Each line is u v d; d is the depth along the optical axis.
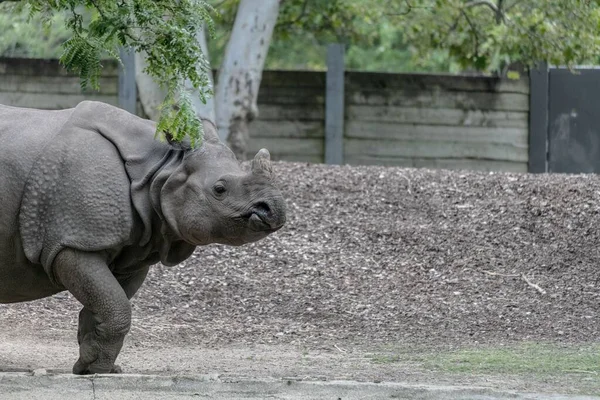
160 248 18.52
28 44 47.69
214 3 45.78
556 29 39.16
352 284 28.34
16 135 18.30
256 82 38.25
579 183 33.72
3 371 18.97
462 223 31.58
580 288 28.27
